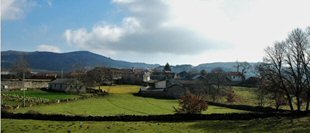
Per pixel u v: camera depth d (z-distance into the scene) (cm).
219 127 5881
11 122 6406
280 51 7719
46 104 10706
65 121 6788
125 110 10269
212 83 15200
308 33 7644
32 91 15938
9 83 16412
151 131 5475
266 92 8175
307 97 7425
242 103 12581
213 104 12244
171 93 15712
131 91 17288
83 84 16788
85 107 10581
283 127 5612
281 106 10531
